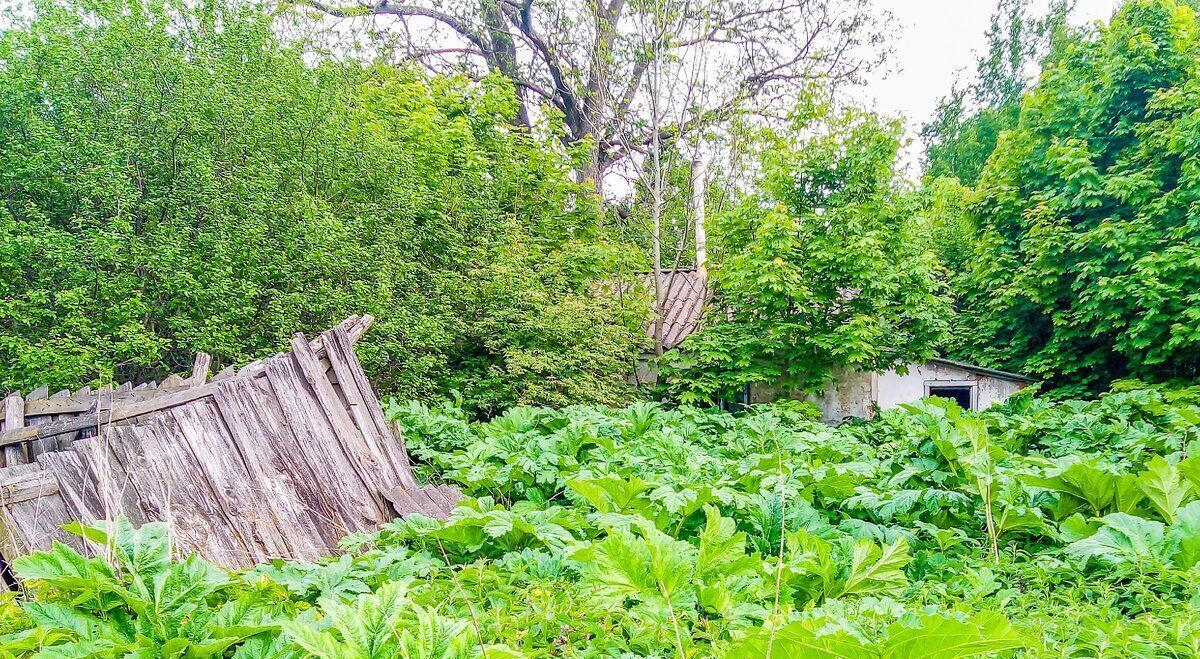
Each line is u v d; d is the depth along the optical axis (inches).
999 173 569.3
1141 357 457.1
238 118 334.6
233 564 152.6
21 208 308.5
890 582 119.6
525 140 567.8
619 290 509.7
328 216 333.7
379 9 726.5
